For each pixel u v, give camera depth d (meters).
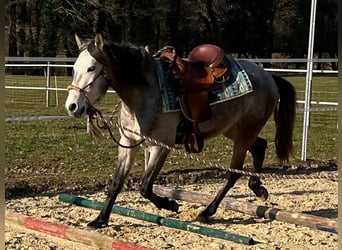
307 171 9.13
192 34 34.84
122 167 5.72
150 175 5.67
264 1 37.97
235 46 37.84
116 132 10.76
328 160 9.72
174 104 5.62
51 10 30.94
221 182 8.28
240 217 6.35
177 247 5.15
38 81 20.86
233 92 6.06
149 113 5.51
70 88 5.24
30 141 10.30
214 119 5.99
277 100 6.68
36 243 5.13
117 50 5.34
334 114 16.23
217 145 10.58
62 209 6.54
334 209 6.82
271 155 9.95
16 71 25.28
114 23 32.00
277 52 40.16
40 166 8.46
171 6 33.50
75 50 31.27
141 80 5.45
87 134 11.22
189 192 6.75
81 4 31.17
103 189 7.70
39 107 14.80
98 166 8.64
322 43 37.62
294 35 38.91
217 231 5.39
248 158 9.52
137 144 5.61
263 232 5.78
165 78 5.63
